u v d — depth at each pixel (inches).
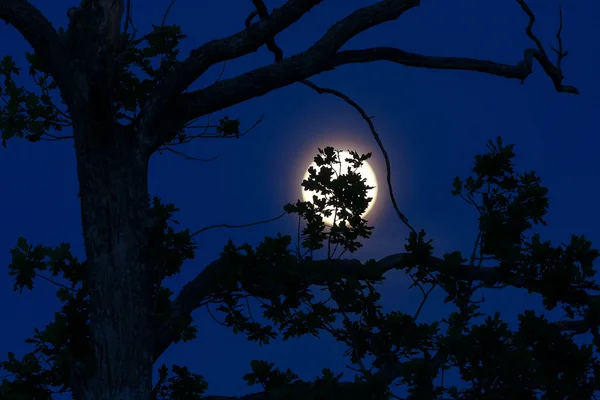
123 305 510.6
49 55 533.0
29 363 509.0
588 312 533.3
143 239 527.2
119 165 530.6
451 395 464.4
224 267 544.1
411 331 561.3
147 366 516.4
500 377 465.1
